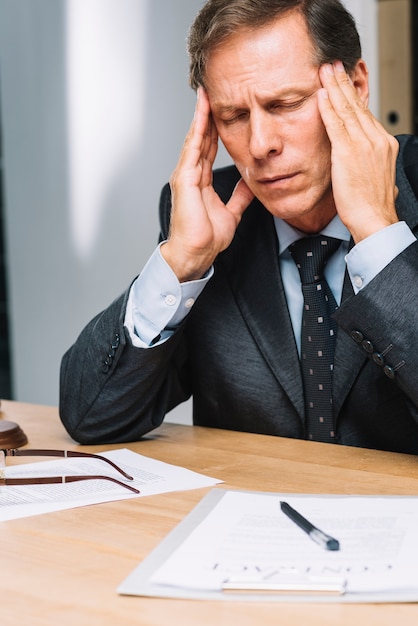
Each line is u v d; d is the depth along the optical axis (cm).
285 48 143
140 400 156
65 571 94
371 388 155
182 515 112
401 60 335
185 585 87
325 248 160
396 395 154
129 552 99
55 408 188
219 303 170
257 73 143
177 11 376
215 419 173
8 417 180
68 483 127
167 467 136
